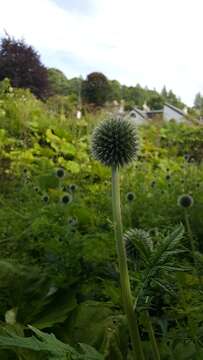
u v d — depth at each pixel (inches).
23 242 122.3
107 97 1227.9
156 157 396.5
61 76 1574.8
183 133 515.8
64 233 114.9
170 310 85.3
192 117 618.5
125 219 155.1
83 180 277.6
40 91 909.8
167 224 149.6
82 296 102.6
